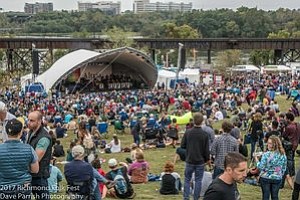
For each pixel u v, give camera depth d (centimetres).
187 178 1107
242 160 568
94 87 6731
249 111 2845
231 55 12656
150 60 6575
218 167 1111
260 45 11469
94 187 952
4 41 10638
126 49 6291
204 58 16488
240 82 6481
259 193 1346
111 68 7081
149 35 19700
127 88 7075
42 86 5456
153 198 1334
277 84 6116
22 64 10869
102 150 2456
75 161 908
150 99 4591
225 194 567
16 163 724
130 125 3188
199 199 1206
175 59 12950
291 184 1395
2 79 7925
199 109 3672
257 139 1795
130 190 1323
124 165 1433
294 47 11512
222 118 3547
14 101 4275
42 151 813
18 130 735
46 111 3669
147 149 2522
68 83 6322
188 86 5894
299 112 2967
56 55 11969
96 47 11038
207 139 1092
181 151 1950
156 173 1839
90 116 3228
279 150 1019
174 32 16775
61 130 2922
